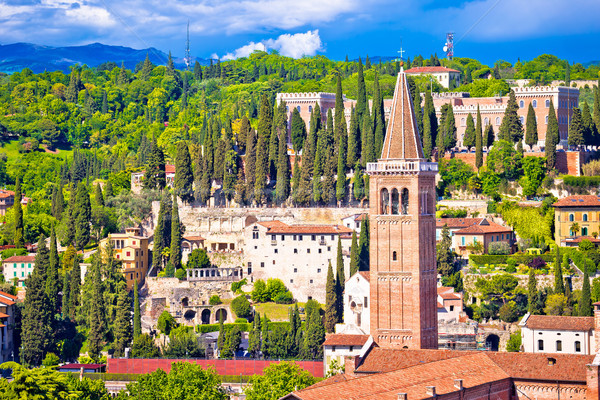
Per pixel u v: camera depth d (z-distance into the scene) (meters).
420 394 190.88
